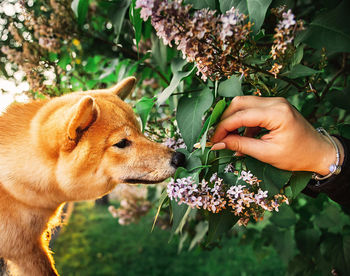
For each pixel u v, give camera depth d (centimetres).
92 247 287
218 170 46
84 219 371
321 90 58
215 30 36
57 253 279
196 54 38
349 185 39
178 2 36
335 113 65
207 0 44
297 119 38
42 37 67
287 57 41
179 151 51
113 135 52
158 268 239
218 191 41
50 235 59
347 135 48
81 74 80
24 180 51
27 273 51
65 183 52
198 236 84
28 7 73
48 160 51
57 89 70
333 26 43
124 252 272
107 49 83
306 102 53
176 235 99
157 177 50
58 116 52
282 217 70
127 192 137
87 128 51
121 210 140
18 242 51
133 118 55
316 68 53
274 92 46
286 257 79
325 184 40
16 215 51
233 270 213
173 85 47
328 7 47
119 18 63
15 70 78
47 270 53
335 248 64
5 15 76
